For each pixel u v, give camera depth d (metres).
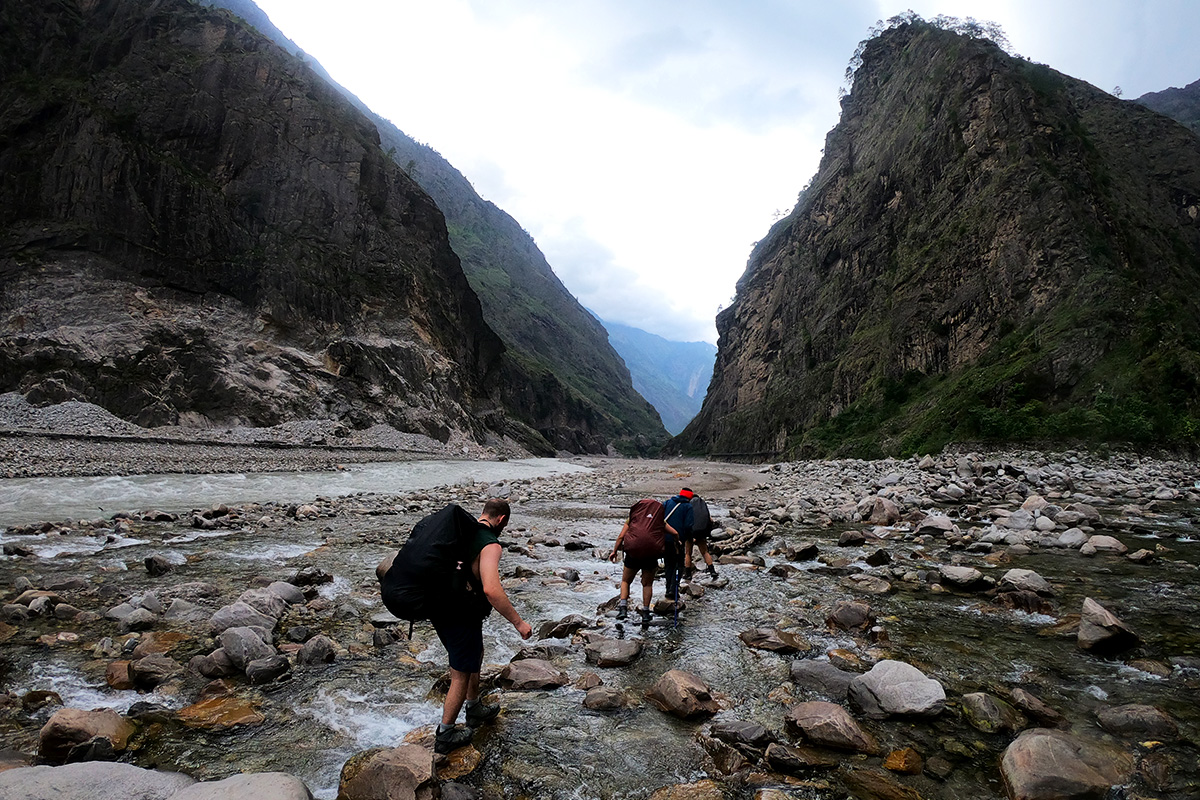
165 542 10.84
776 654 5.82
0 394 29.95
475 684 4.43
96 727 3.81
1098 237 38.00
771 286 88.25
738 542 11.19
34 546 10.16
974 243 44.00
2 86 41.19
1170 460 25.11
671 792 3.53
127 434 29.98
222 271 42.22
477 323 67.06
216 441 30.02
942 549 10.64
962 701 4.60
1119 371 28.89
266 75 50.38
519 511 16.98
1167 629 6.24
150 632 6.04
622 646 5.77
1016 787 3.41
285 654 5.61
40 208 37.84
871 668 5.16
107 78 44.25
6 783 3.04
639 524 6.89
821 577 8.84
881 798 3.44
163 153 43.25
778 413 64.12
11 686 4.76
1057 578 8.34
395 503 17.33
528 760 3.88
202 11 51.50
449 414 50.06
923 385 43.09
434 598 4.06
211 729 4.19
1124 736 4.06
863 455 38.75
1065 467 24.03
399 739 4.14
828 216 77.31
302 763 3.79
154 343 35.00
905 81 72.12
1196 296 39.69
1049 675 5.15
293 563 9.40
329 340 44.09
